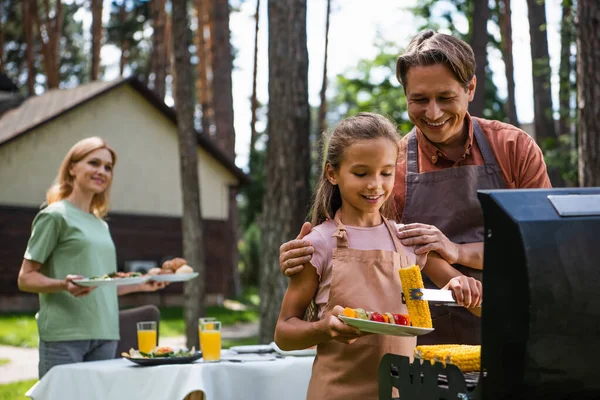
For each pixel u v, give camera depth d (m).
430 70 2.33
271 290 7.62
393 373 1.87
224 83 19.83
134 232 17.23
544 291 1.49
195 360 3.41
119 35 25.16
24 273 3.79
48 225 3.84
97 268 3.93
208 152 18.41
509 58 16.38
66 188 4.04
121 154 17.20
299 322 1.98
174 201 17.94
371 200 2.06
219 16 19.84
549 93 14.38
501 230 1.55
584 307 1.51
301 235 2.16
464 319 2.51
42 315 3.81
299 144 7.67
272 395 3.31
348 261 2.06
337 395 2.03
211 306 17.81
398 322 1.82
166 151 17.88
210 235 18.47
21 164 15.77
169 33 23.50
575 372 1.54
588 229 1.54
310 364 3.42
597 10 5.36
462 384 1.60
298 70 7.71
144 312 4.43
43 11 27.77
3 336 11.48
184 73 9.46
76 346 3.79
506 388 1.54
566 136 13.31
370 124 2.05
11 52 29.97
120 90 17.16
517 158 2.55
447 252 2.20
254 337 12.67
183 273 4.23
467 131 2.57
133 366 3.33
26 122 16.06
